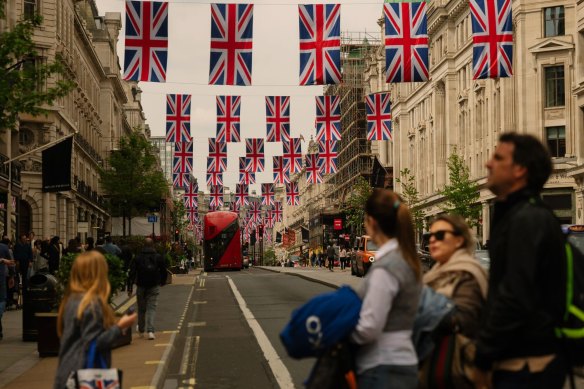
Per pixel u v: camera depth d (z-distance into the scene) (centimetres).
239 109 3753
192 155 5281
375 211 523
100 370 602
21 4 5119
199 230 14675
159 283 1775
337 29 2664
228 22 2584
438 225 666
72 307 652
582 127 5253
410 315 511
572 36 6125
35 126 5353
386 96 4022
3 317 2344
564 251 462
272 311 2508
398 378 503
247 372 1348
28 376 1260
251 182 5941
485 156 7206
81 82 7062
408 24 2630
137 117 13675
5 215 3994
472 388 582
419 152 9162
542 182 488
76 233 6631
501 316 453
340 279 4116
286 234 17150
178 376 1325
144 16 2553
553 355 459
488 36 2602
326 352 507
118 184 6525
